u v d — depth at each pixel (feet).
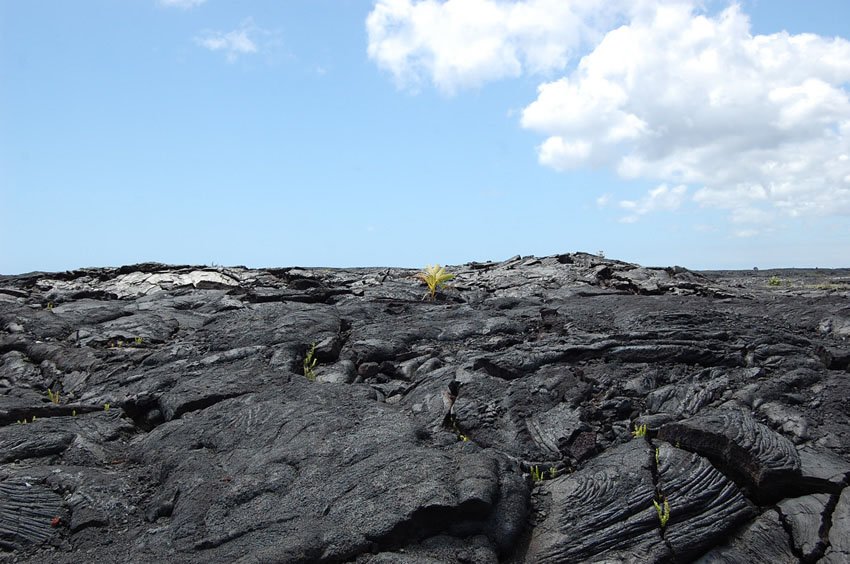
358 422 22.82
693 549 16.97
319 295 43.60
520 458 21.24
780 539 17.35
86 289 50.06
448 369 27.55
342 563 16.69
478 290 48.26
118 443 24.40
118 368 30.55
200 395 26.18
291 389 26.30
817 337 30.40
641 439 21.35
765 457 19.25
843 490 18.38
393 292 46.24
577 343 28.60
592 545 17.20
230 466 20.93
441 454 20.18
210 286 49.60
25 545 18.19
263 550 16.69
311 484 19.25
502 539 17.47
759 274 72.43
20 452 22.71
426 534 17.46
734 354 26.94
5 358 33.68
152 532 18.25
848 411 22.74
